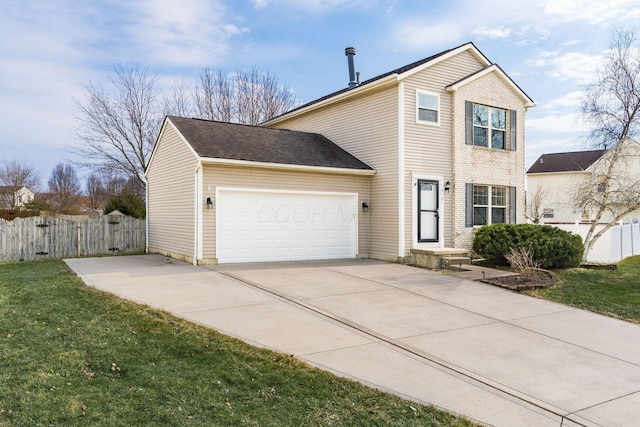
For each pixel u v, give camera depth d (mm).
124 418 3832
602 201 15414
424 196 14227
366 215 14953
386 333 6598
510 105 16375
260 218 13250
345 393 4559
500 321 7504
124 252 17688
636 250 19188
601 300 9234
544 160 35469
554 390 4938
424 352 5902
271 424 3898
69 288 8750
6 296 7992
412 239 13859
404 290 9445
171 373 4781
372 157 14883
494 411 4379
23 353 5156
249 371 4938
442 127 14648
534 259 12320
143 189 28750
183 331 6086
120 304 7395
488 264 13555
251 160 12805
